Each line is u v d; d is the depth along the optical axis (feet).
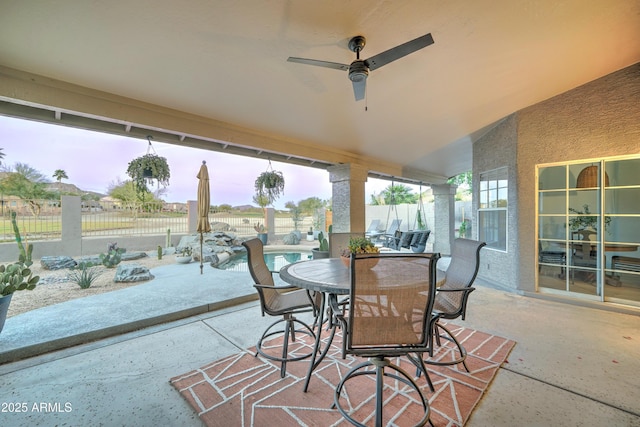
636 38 9.51
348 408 5.66
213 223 35.19
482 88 11.57
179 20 6.82
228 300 12.10
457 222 35.99
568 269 12.78
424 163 23.08
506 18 7.93
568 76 11.45
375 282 4.59
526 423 5.23
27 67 7.94
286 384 6.50
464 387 6.35
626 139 11.31
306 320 10.73
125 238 26.22
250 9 6.70
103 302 11.71
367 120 13.60
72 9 6.21
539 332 9.37
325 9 6.88
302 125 13.47
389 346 5.11
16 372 7.01
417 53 9.05
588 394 6.09
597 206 12.08
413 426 5.13
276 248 33.12
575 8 7.89
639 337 8.95
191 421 5.33
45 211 22.21
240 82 9.61
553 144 12.97
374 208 42.22
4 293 8.25
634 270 11.35
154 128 10.84
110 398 6.01
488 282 16.24
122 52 7.67
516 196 14.06
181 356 7.82
